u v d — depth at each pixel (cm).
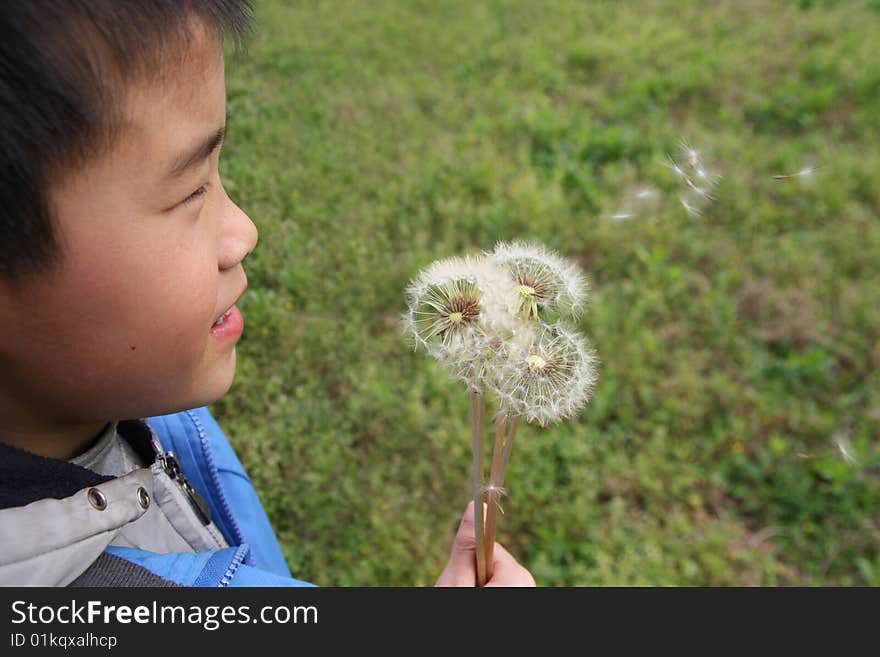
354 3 725
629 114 617
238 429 330
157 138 80
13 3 70
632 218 493
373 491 335
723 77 663
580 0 809
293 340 373
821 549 344
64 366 88
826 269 473
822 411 399
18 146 72
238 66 495
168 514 123
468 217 481
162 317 87
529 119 586
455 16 746
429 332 129
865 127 600
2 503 89
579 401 133
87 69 74
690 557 335
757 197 529
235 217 100
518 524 340
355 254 426
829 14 764
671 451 374
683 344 426
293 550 305
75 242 79
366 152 507
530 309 130
